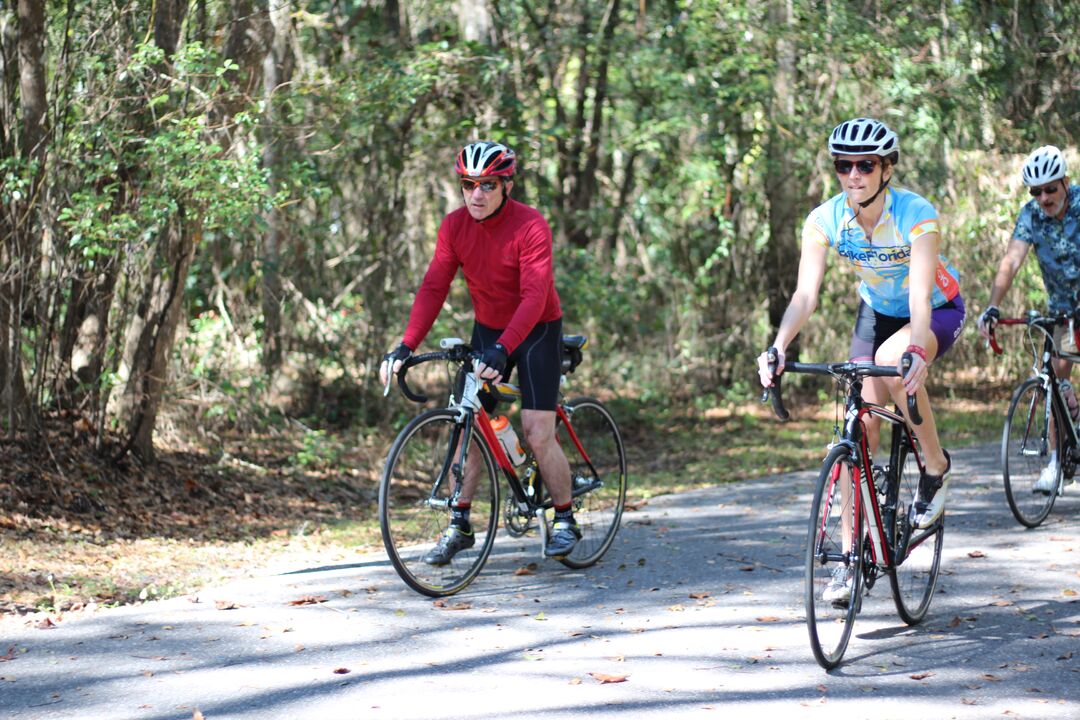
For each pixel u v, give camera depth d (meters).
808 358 15.31
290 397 12.57
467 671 4.70
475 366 5.66
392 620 5.45
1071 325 7.43
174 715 4.20
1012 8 14.73
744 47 13.55
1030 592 5.93
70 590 5.95
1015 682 4.59
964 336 14.92
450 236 6.00
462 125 12.13
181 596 5.90
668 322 14.92
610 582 6.23
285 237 12.15
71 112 8.23
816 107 14.38
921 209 4.96
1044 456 7.57
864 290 5.44
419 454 6.68
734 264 15.32
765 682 4.58
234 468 9.93
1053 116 15.42
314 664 4.78
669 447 12.63
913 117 13.84
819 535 4.65
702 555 6.87
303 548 7.51
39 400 8.34
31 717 4.18
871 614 5.57
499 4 14.37
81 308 8.91
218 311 12.06
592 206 15.35
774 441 12.59
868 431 5.16
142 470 8.82
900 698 4.41
